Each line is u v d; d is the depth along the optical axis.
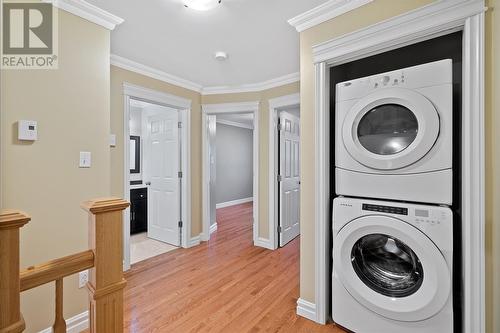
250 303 2.00
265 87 3.36
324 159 1.70
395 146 1.45
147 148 3.83
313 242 1.77
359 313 1.54
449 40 1.63
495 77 1.16
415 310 1.32
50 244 1.56
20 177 1.45
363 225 1.49
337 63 1.71
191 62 2.71
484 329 1.18
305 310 1.80
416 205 1.35
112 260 0.90
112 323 0.89
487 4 1.19
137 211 4.06
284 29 2.04
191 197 3.46
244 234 4.04
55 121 1.58
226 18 1.89
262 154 3.42
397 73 1.40
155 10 1.78
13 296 0.70
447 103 1.27
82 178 1.71
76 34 1.68
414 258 1.40
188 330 1.68
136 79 2.79
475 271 1.20
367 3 1.54
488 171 1.18
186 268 2.70
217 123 6.44
